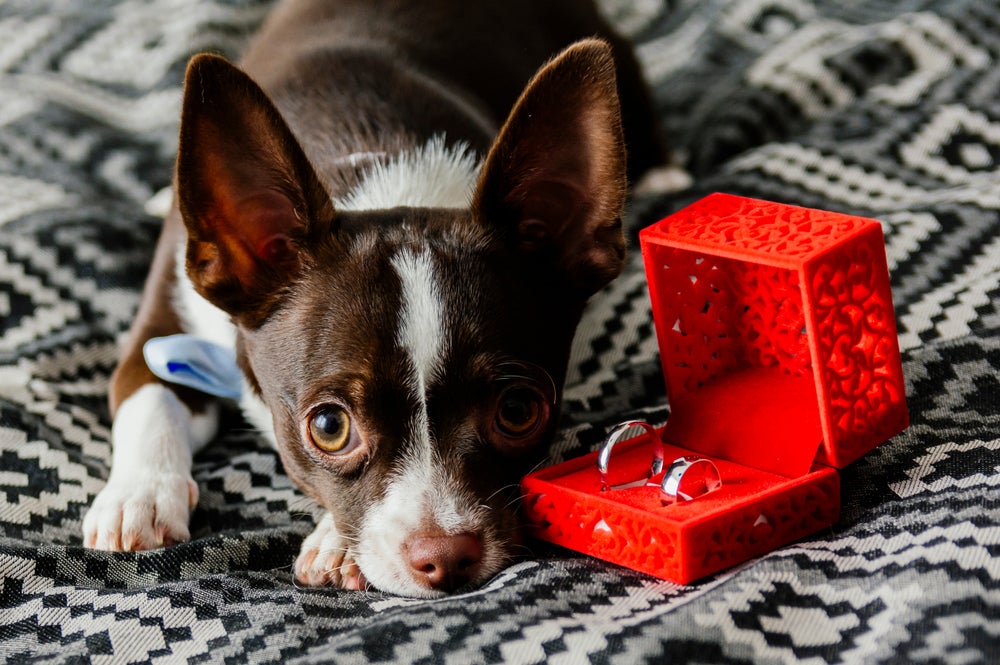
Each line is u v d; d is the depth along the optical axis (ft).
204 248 2.17
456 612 1.94
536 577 2.01
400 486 2.08
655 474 2.09
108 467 2.38
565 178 2.18
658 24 3.52
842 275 2.02
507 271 2.15
